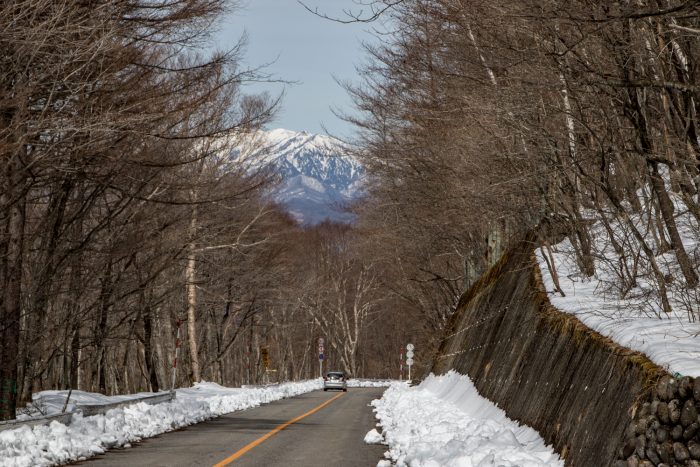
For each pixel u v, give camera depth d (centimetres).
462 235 5847
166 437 2967
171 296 6328
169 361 8062
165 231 4894
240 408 4975
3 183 2647
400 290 8794
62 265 3850
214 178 5391
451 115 3797
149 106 2884
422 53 4156
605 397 1547
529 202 3075
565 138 2264
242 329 9875
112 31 2420
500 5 1942
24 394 3466
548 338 2272
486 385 3164
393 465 2172
